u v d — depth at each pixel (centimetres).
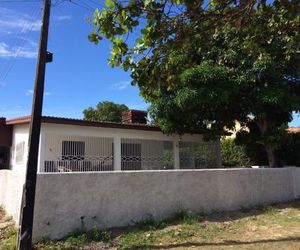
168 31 569
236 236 942
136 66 612
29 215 779
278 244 870
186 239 903
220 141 2023
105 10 525
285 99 1458
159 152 1697
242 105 1560
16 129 1598
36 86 816
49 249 800
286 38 832
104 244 844
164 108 1516
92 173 938
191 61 920
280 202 1422
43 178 861
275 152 1777
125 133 1572
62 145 1416
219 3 596
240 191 1282
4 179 1220
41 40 833
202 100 1418
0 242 843
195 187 1145
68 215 888
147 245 848
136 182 1014
